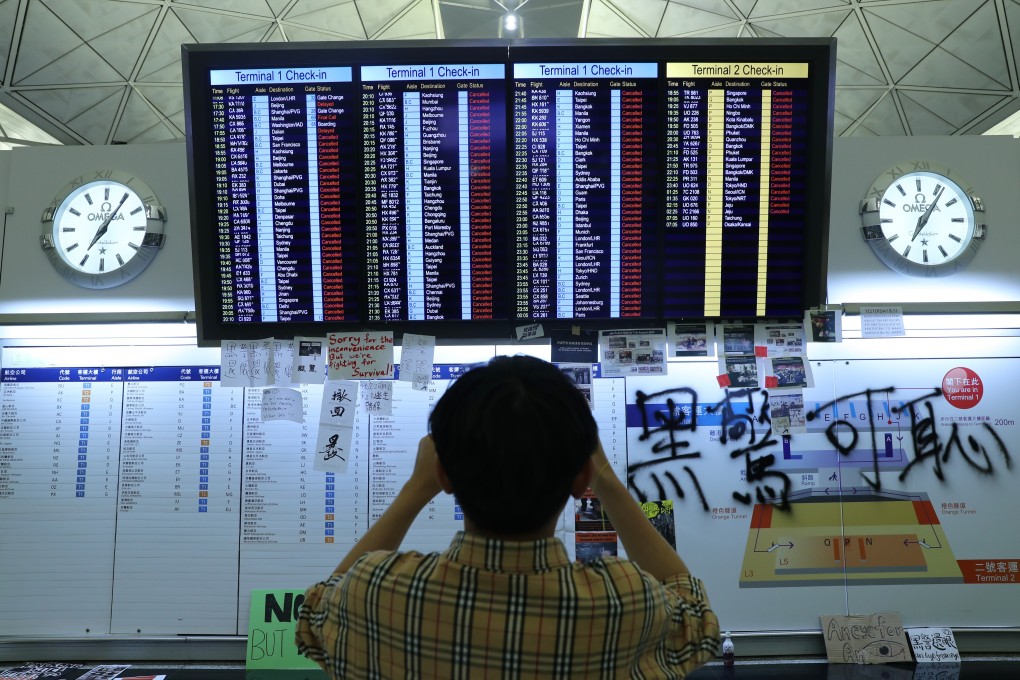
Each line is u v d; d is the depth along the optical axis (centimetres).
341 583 103
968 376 263
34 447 261
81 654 251
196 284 228
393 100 221
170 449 260
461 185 224
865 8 580
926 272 263
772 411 246
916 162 269
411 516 115
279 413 246
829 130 223
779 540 255
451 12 595
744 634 249
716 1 590
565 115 222
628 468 259
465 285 227
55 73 638
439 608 92
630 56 219
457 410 96
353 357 229
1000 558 254
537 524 96
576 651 91
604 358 235
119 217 266
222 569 254
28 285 266
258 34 637
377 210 225
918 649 244
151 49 637
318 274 228
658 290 229
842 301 265
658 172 225
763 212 227
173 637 251
